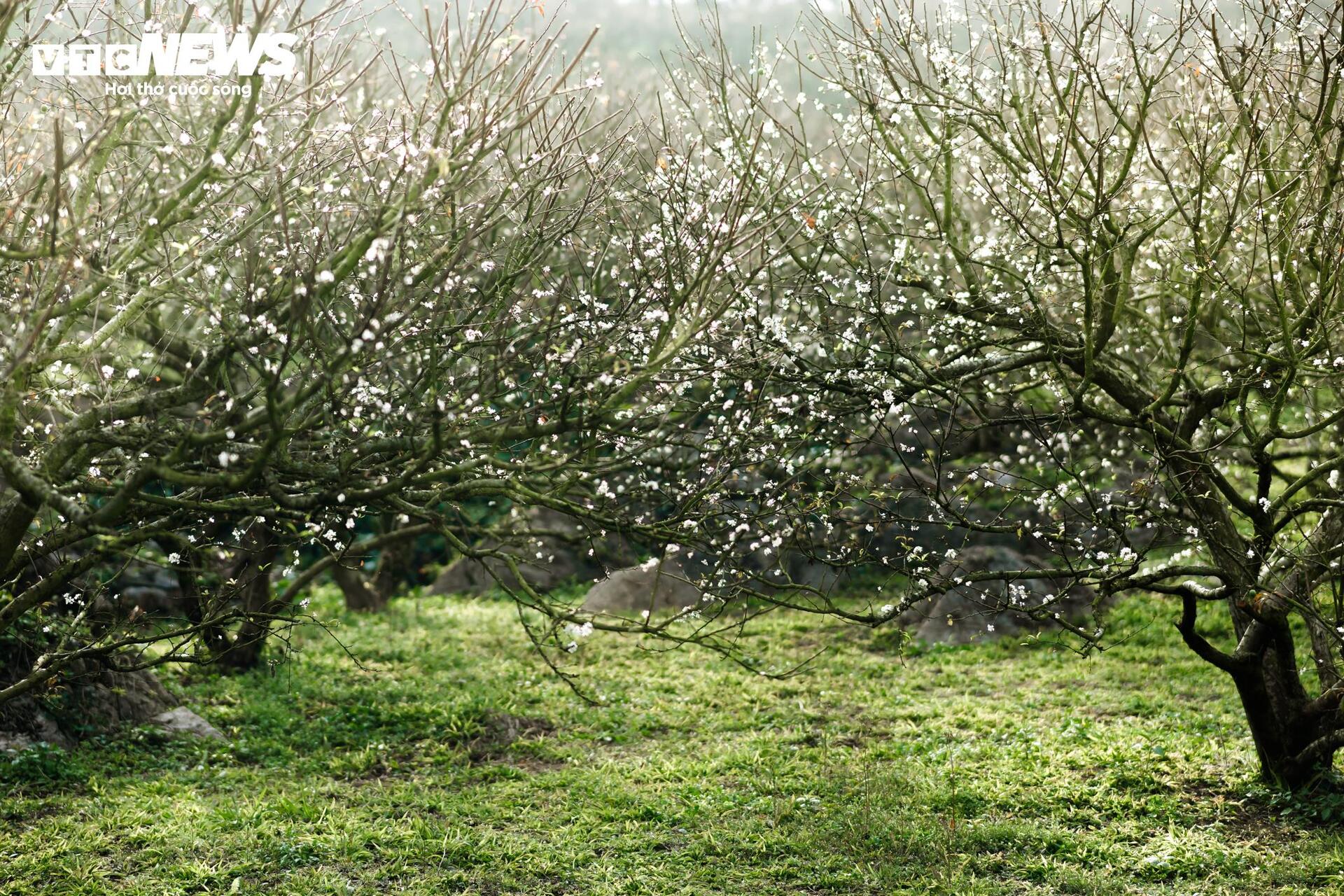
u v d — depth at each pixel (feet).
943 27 29.53
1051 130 30.40
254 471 18.66
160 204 22.59
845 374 29.25
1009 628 48.85
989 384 34.96
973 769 33.06
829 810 30.32
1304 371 26.21
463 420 23.22
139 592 52.37
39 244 21.01
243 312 21.81
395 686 43.80
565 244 27.66
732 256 24.81
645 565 27.78
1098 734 35.53
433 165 20.17
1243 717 36.68
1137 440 34.83
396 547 66.64
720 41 31.17
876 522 29.96
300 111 22.93
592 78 21.49
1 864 26.21
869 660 47.50
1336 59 24.93
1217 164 26.61
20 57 21.80
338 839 28.22
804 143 29.73
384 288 19.35
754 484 38.24
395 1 23.21
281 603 32.68
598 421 23.50
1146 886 25.52
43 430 25.20
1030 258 30.42
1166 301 34.47
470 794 32.32
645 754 36.47
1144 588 28.04
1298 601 26.76
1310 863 25.85
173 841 27.73
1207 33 27.48
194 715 38.47
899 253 29.04
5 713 34.09
